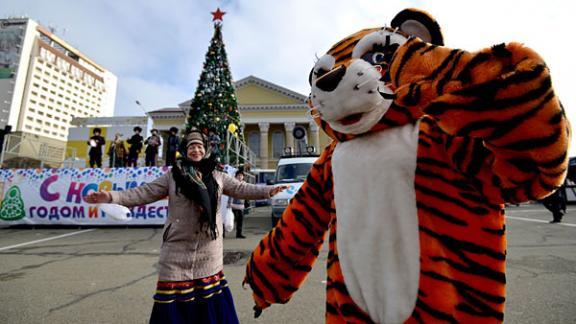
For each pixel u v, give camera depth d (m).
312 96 1.01
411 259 0.87
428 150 0.90
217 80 13.57
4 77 79.75
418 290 0.86
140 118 19.28
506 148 0.65
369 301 0.92
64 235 7.70
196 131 2.20
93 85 108.00
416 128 0.95
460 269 0.84
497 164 0.72
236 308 2.88
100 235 7.61
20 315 2.77
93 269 4.30
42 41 87.00
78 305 2.98
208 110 12.87
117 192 1.94
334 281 1.06
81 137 18.52
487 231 0.85
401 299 0.87
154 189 2.03
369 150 0.97
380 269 0.91
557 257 4.38
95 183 9.19
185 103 28.58
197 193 1.93
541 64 0.57
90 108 106.12
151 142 11.73
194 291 1.88
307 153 9.70
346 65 0.95
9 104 78.00
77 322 2.62
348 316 0.99
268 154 30.25
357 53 1.07
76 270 4.26
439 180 0.88
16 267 4.48
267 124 29.19
